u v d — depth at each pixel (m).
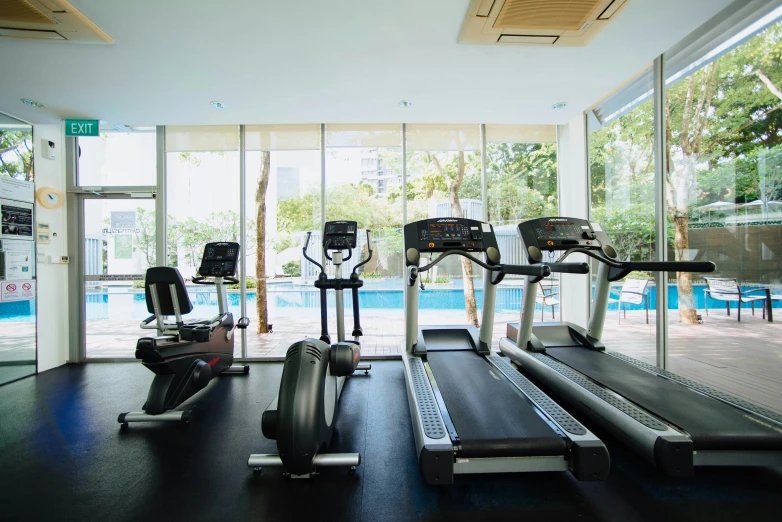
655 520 1.55
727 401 2.06
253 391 3.25
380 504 1.71
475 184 4.39
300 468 1.78
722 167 2.48
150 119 3.87
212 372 3.19
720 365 2.51
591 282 4.24
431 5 2.15
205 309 4.43
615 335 3.82
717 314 2.54
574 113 3.88
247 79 3.04
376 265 4.43
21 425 2.59
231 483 1.89
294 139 4.32
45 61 2.70
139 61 2.73
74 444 2.31
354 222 3.41
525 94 3.40
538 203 4.49
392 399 3.00
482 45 2.58
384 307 4.43
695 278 2.74
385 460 2.09
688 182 2.78
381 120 4.02
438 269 4.54
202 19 2.25
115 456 2.17
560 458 1.68
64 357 4.18
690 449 1.64
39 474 1.99
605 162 3.90
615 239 3.74
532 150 4.47
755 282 2.26
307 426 1.78
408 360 2.96
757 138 2.23
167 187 4.31
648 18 2.28
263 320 4.43
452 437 1.70
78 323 4.25
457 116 3.94
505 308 4.66
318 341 2.11
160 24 2.30
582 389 2.30
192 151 4.29
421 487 1.83
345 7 2.17
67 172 4.25
